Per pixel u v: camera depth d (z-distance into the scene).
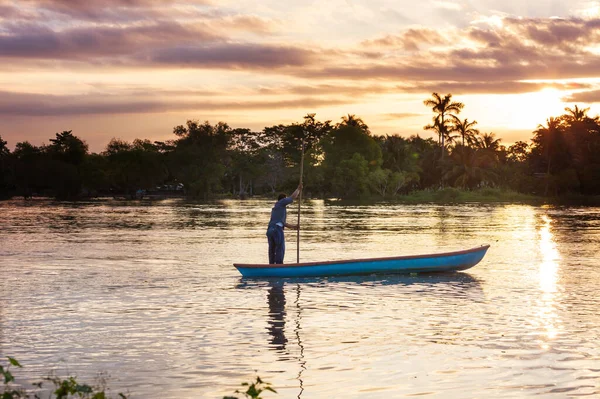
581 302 14.04
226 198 131.62
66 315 12.66
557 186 110.38
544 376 8.68
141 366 9.15
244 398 7.81
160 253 24.47
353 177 110.19
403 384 8.37
